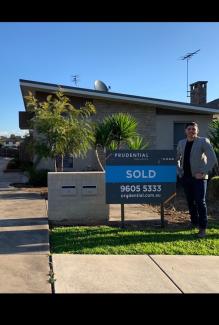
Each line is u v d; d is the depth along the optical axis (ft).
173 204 40.11
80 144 48.83
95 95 63.93
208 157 27.43
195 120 68.59
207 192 42.57
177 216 34.19
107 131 52.90
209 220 32.96
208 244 25.63
